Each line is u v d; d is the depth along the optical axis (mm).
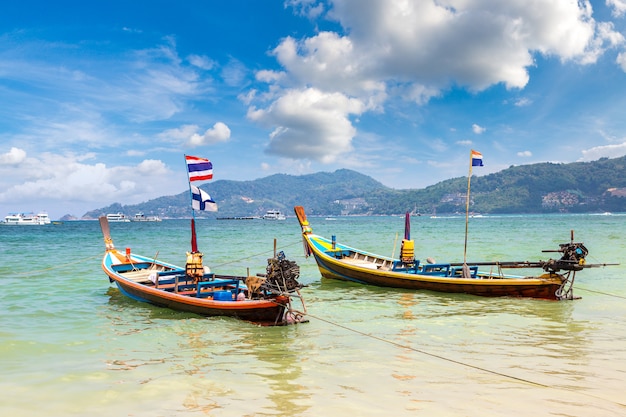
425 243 48438
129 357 10281
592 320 13766
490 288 17359
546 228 88688
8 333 12562
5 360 10094
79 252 41844
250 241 58688
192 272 15602
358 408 7297
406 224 20797
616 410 7242
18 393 8078
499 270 19172
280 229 106625
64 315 15016
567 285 20031
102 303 17141
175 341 11648
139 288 15945
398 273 19297
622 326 12984
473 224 123688
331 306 16297
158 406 7469
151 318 14492
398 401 7586
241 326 13148
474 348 10812
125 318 14523
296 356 10234
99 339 11898
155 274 17188
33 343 11492
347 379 8680
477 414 7074
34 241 60719
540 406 7383
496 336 11938
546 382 8492
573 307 15703
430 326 13117
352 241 57125
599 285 20109
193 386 8367
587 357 10055
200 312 14211
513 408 7301
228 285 15914
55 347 11133
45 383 8586
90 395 7969
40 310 15836
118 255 21766
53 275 25359
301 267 29094
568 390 8102
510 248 40500
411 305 16328
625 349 10672
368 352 10516
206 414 7121
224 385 8398
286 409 7273
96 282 22641
